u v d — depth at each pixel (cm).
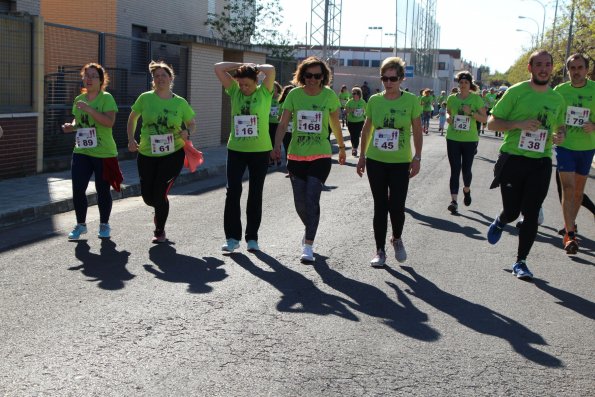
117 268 699
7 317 545
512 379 459
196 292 624
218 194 1232
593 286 697
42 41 1291
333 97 748
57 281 648
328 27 3762
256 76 758
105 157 823
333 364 472
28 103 1280
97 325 531
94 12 2098
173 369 454
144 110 795
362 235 895
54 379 434
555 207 1205
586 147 837
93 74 813
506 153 720
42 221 934
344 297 628
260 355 483
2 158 1220
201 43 1964
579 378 465
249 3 2867
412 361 483
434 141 2919
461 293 655
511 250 845
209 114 2075
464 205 1182
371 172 728
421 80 6675
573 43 3894
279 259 754
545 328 564
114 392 418
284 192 1259
